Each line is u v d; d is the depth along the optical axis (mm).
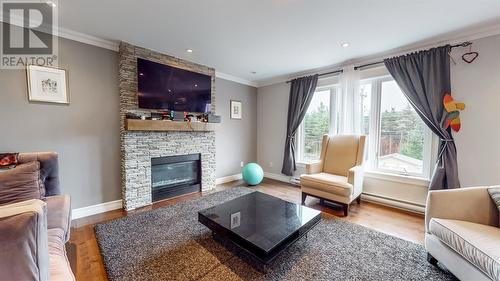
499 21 2164
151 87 2963
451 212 1579
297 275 1537
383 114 3148
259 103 4953
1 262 670
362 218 2557
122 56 2703
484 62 2328
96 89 2633
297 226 1741
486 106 2326
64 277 924
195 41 2697
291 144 4215
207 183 3754
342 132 3512
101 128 2689
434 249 1572
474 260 1197
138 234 2096
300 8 1966
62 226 1367
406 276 1529
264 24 2271
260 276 1522
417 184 2777
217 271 1573
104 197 2740
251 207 2129
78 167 2533
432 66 2576
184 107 3379
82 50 2516
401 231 2232
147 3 1889
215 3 1891
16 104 2146
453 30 2363
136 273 1538
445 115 2504
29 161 1761
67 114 2439
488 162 2326
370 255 1784
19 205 783
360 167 2918
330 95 3828
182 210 2734
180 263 1659
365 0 1838
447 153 2486
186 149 3436
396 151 3043
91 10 1996
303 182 2973
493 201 1527
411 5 1906
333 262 1687
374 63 3162
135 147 2838
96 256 1767
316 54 3119
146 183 2955
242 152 4719
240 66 3721
